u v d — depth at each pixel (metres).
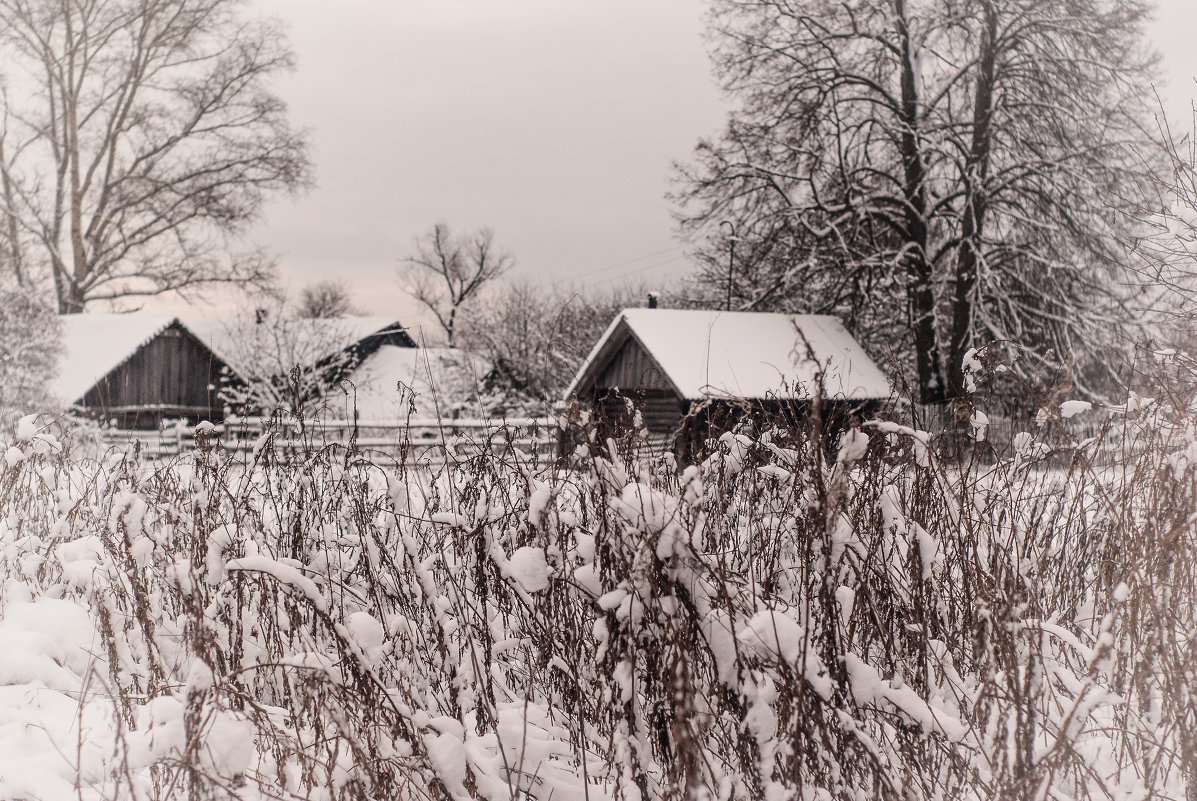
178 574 2.74
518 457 3.29
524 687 3.36
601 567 2.53
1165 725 2.93
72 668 3.82
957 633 3.09
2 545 4.57
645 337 18.73
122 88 31.47
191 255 32.41
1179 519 2.84
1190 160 5.43
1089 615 3.52
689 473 2.49
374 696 2.53
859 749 2.53
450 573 3.17
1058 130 21.39
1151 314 18.31
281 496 3.99
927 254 23.61
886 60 24.39
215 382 25.86
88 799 2.73
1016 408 4.05
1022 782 2.44
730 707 2.58
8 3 29.23
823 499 2.52
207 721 2.28
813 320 21.45
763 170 23.95
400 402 3.64
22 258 31.17
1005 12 21.72
